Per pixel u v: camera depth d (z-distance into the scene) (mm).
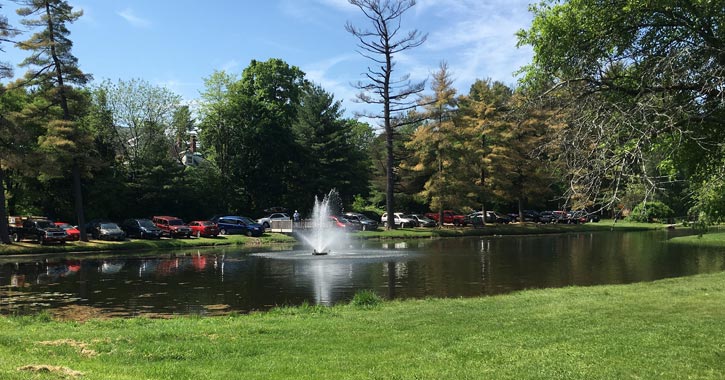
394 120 52906
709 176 12031
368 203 74188
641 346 8258
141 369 7238
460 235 50000
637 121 8125
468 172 53312
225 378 6758
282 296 16922
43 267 26031
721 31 10422
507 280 20156
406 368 7195
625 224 62719
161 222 44656
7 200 47188
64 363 7395
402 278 20750
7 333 10164
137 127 55000
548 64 11820
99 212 49062
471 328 10070
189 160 71500
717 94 8555
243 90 64938
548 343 8602
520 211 61250
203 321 11781
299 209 62062
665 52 10188
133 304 15789
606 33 11109
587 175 8062
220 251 35375
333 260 27766
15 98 42656
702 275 19031
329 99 62656
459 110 51625
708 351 7895
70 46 37250
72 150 37688
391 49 51312
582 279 20297
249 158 60969
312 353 8258
